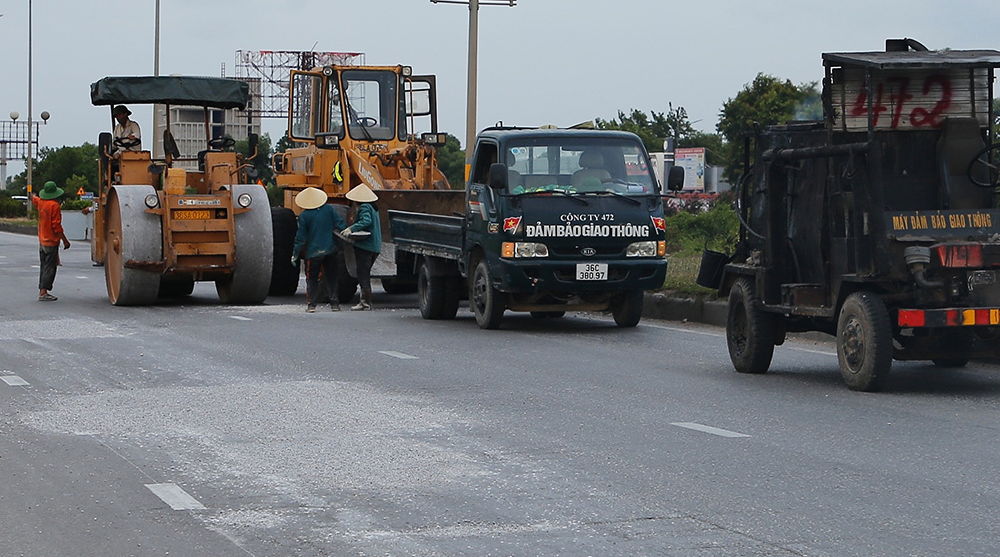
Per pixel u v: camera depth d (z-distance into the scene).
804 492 9.66
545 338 20.69
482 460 10.89
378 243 26.12
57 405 13.84
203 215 26.56
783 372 16.62
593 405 13.80
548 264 21.16
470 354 18.47
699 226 35.66
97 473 10.43
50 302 27.58
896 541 8.30
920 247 14.19
